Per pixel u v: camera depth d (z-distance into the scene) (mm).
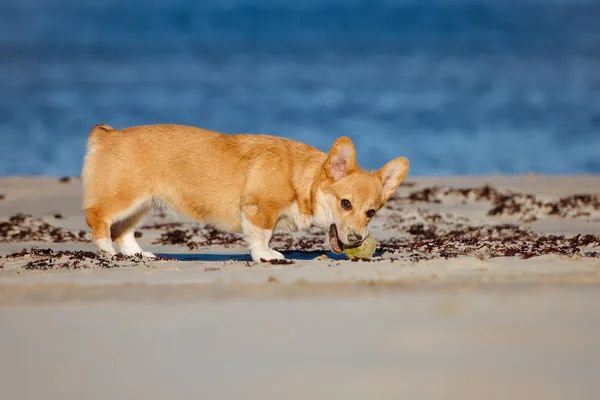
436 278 18062
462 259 20656
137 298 16203
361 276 18359
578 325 14117
